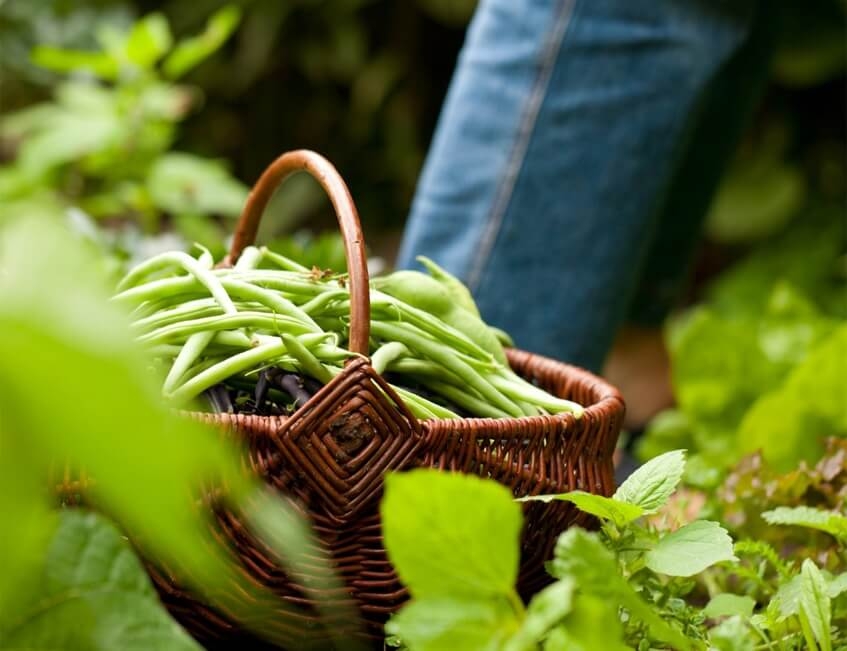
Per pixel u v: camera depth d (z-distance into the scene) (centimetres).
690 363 259
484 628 115
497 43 215
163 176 305
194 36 538
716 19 212
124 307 146
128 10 472
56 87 465
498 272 216
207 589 134
